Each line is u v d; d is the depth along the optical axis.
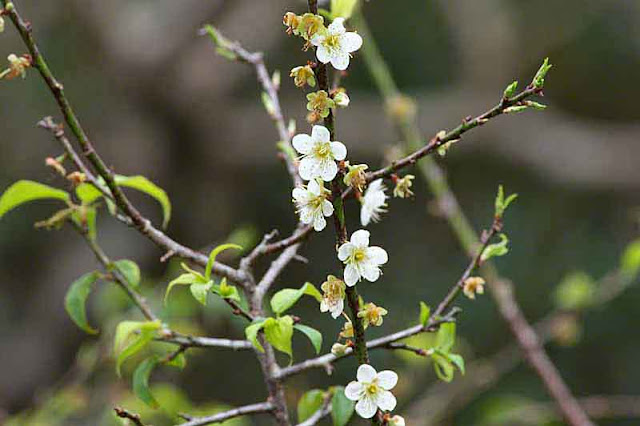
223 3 7.86
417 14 8.82
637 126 8.17
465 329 7.64
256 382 7.64
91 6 7.73
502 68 8.02
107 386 4.48
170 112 7.82
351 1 2.12
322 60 1.62
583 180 7.76
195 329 4.20
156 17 7.89
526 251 8.15
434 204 3.99
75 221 2.33
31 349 7.95
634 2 8.42
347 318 1.77
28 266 8.52
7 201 2.26
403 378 4.80
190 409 3.78
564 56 8.56
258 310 2.19
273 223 8.63
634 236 7.11
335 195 1.70
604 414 4.17
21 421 4.31
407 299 8.11
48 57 8.34
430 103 8.01
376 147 7.70
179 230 8.07
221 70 7.85
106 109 8.29
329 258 8.23
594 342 7.50
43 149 8.44
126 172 7.95
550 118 8.12
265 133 8.01
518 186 8.38
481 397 6.85
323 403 2.23
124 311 4.48
